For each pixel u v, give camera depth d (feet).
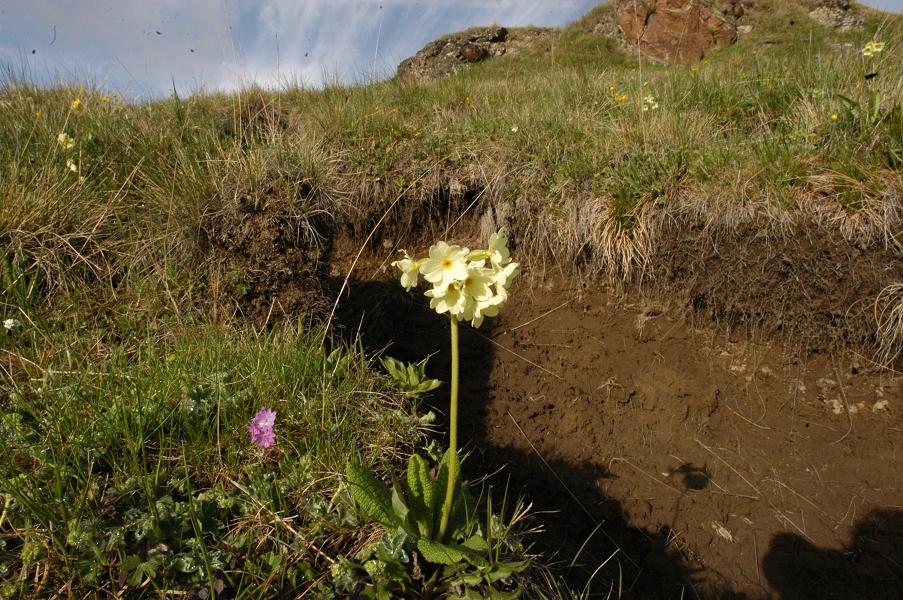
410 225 3.34
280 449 1.62
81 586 1.21
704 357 2.66
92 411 1.56
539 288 3.06
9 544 1.27
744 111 3.46
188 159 2.78
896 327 2.35
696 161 2.81
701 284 2.69
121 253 2.40
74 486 1.40
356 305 3.00
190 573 1.26
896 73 3.02
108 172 2.82
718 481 2.33
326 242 2.70
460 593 1.34
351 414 1.81
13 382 1.61
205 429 1.63
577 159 3.10
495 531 1.47
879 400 2.39
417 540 1.35
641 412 2.58
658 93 3.76
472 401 2.67
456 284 1.09
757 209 2.58
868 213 2.40
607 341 2.82
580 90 4.20
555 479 2.39
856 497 2.20
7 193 2.33
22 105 3.36
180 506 1.38
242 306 2.30
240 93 4.23
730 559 2.14
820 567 2.07
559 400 2.67
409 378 2.10
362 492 1.34
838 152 2.66
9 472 1.38
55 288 2.20
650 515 2.28
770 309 2.56
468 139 3.44
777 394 2.51
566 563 2.04
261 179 2.57
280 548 1.36
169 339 2.04
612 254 2.85
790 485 2.28
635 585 2.10
